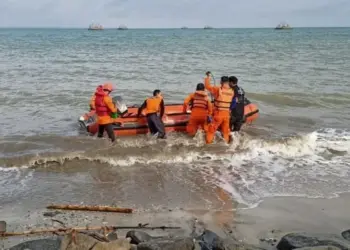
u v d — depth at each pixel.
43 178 7.32
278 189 6.93
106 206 6.11
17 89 15.73
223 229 5.54
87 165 7.96
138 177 7.42
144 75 20.58
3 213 5.91
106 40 71.06
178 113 10.02
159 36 95.69
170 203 6.33
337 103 14.05
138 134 9.54
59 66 25.03
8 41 66.19
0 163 7.80
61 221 5.67
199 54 36.41
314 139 9.38
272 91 15.86
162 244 4.71
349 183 7.23
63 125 10.64
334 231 5.55
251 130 10.37
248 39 76.38
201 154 8.48
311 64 26.52
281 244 5.00
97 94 8.86
